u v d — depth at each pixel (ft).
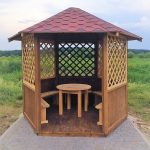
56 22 13.01
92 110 17.08
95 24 12.63
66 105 18.11
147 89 27.27
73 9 14.66
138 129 14.39
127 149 11.49
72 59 18.26
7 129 14.38
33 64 13.12
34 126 13.33
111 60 12.98
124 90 15.34
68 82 18.34
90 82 18.06
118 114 14.42
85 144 11.87
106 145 11.83
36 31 11.76
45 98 17.60
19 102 21.81
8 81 31.30
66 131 12.89
